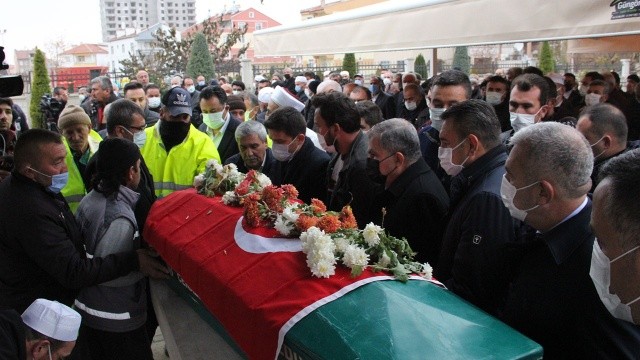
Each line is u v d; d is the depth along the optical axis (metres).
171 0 108.44
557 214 1.64
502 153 2.20
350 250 1.87
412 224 2.49
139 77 10.11
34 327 2.04
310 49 6.46
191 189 3.26
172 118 3.92
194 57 19.86
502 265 1.93
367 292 1.74
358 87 6.34
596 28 3.41
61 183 2.52
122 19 109.75
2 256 2.41
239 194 2.77
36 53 14.11
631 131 5.47
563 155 1.61
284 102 4.96
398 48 5.10
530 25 3.83
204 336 2.56
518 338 1.53
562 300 1.58
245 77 19.19
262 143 3.65
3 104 4.66
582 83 7.33
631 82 8.37
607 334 1.49
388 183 2.63
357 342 1.53
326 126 3.05
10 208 2.38
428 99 3.77
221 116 4.75
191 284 2.38
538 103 3.43
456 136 2.21
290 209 2.28
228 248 2.32
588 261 1.55
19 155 2.41
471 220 2.00
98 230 2.61
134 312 2.75
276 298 1.86
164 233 2.78
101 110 6.74
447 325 1.58
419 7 4.77
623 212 1.21
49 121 9.42
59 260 2.38
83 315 2.66
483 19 4.19
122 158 2.67
